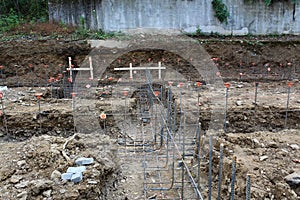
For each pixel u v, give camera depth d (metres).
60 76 12.27
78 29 15.14
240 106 9.02
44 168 5.62
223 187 5.55
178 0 15.43
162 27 15.66
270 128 8.52
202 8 15.61
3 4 17.50
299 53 14.52
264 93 10.52
